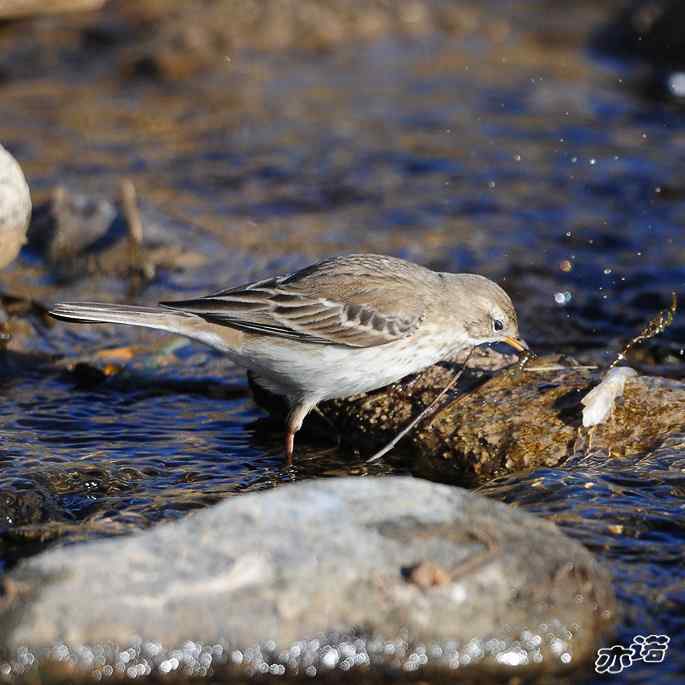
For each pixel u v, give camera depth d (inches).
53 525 393.4
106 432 498.0
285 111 1049.5
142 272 698.8
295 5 1285.7
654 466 422.9
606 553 368.5
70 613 300.8
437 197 853.2
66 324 619.8
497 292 504.1
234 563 314.0
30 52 1157.1
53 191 771.4
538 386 471.2
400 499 343.0
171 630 300.7
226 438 499.5
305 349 470.6
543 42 1315.2
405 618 308.5
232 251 739.4
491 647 311.9
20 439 483.2
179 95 1080.8
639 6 1279.5
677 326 633.0
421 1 1401.3
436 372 494.6
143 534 327.9
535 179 885.8
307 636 304.5
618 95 1114.1
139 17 1227.2
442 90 1121.4
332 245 757.9
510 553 327.6
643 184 868.6
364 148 959.0
